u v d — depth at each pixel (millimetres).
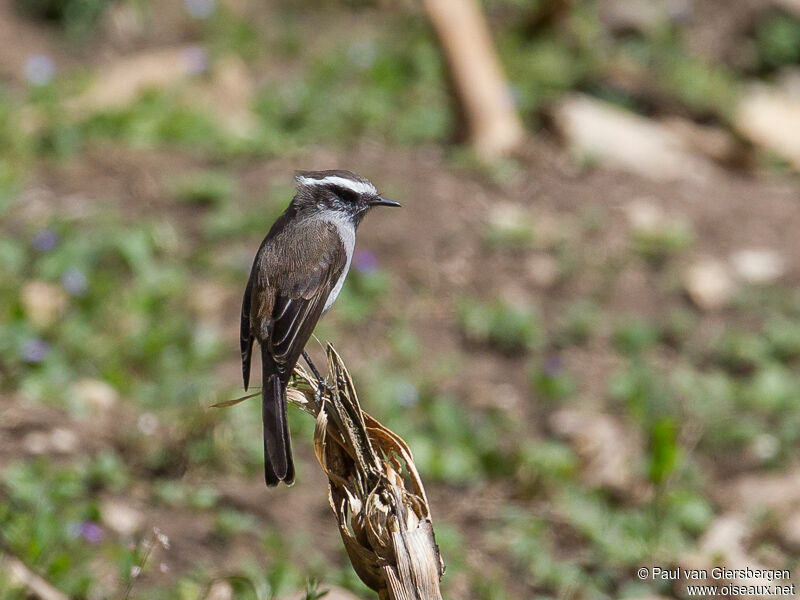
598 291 13859
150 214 14398
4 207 14016
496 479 10953
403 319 13164
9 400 10609
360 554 6199
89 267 13133
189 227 14273
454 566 9422
